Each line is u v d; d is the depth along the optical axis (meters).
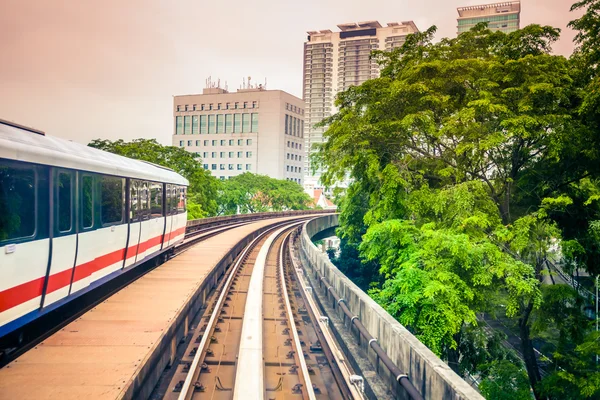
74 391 5.42
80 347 6.91
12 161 6.11
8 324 6.06
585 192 13.11
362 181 15.53
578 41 12.31
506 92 12.20
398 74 15.24
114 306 9.45
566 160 12.96
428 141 14.26
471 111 11.67
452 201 11.83
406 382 6.10
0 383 5.62
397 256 12.08
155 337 7.42
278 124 107.56
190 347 9.09
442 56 14.73
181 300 10.03
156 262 15.20
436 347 9.17
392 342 7.17
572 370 11.95
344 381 7.37
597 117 11.72
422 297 9.55
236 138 109.75
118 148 37.50
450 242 10.08
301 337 10.13
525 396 11.42
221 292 13.34
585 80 12.97
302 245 22.69
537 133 11.79
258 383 6.75
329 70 154.38
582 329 11.99
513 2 138.00
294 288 15.45
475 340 12.69
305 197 70.25
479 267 10.28
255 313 10.92
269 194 64.62
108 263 9.72
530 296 10.72
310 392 6.80
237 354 8.47
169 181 15.38
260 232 35.38
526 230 10.92
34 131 7.58
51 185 7.12
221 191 55.88
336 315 11.15
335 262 24.97
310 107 155.00
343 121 14.95
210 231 30.98
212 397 6.77
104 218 9.38
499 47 14.74
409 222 12.09
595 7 11.51
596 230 11.95
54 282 7.25
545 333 13.84
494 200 13.83
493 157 13.97
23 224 6.37
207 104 112.31
